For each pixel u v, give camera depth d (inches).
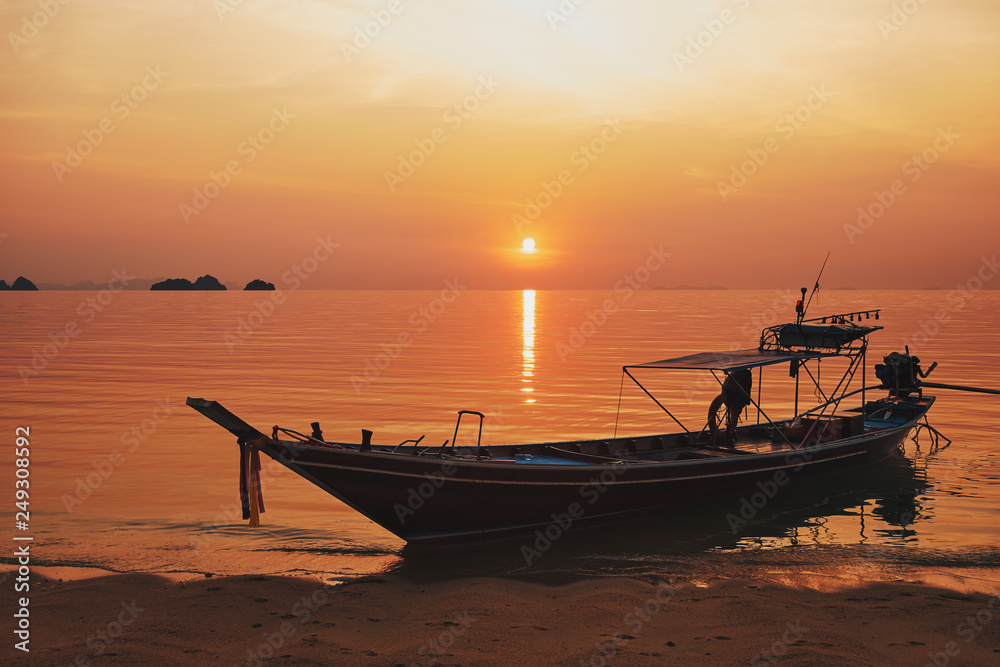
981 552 389.1
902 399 727.1
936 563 370.3
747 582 334.3
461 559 381.4
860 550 394.6
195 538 402.9
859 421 605.9
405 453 427.8
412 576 350.3
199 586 323.0
